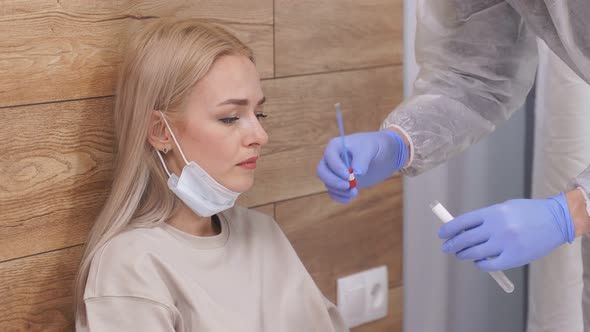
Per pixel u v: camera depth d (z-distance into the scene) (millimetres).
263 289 1163
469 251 1071
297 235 1421
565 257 1502
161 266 1068
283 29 1327
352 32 1414
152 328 1027
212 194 1095
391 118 1253
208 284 1104
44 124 1099
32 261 1125
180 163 1107
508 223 1060
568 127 1448
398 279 1593
